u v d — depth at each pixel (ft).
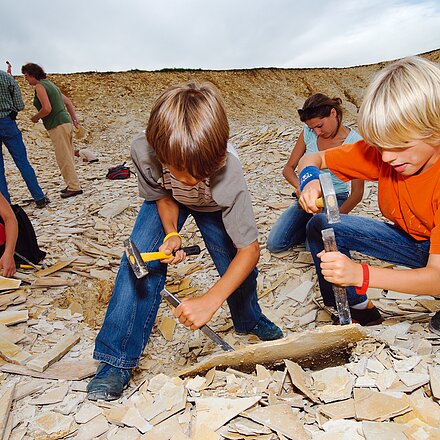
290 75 56.70
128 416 4.73
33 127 30.25
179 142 4.52
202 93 4.81
